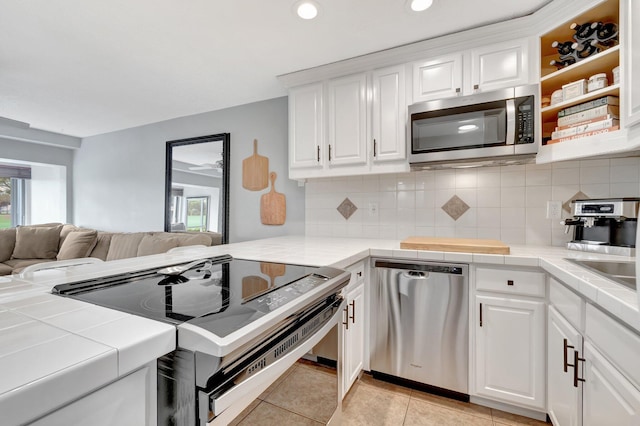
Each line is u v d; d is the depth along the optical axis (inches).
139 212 147.1
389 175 93.8
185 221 130.0
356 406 65.1
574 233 69.9
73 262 52.6
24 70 89.0
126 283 40.9
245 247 76.1
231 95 108.6
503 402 63.2
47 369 17.2
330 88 87.4
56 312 27.6
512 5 61.7
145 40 73.6
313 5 61.2
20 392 15.3
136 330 23.5
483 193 82.6
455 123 70.9
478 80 70.6
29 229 145.0
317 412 40.8
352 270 66.6
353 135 84.3
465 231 84.4
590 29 60.1
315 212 104.3
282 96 109.7
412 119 75.0
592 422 40.0
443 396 68.4
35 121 139.5
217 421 23.9
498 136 67.0
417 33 71.1
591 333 40.6
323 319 40.4
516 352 61.0
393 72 79.4
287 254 64.7
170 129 136.4
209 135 124.3
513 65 67.8
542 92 72.7
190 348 24.1
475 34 69.7
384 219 94.3
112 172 157.2
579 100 61.3
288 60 83.3
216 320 26.6
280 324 29.7
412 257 69.3
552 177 75.6
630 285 37.1
